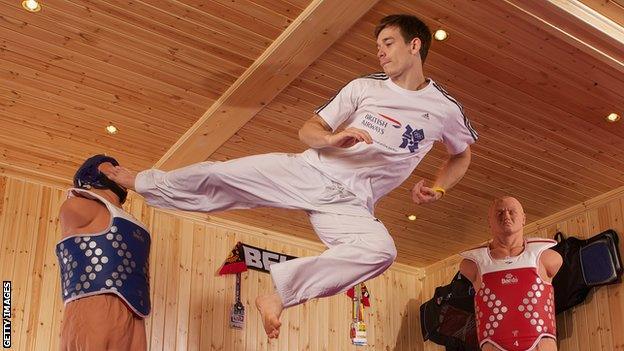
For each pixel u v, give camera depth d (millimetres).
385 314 5883
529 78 3963
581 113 4262
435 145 4492
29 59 3801
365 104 2816
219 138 4449
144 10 3471
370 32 3617
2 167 4664
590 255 4855
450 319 5527
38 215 4660
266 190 2787
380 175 2848
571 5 3346
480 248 4223
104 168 2883
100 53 3760
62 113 4238
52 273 4574
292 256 5586
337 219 2756
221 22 3541
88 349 2549
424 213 5344
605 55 3576
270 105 4172
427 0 3416
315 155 2818
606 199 5051
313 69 3887
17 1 3410
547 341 3898
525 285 3990
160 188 2811
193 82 3986
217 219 5320
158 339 4785
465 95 4121
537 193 5082
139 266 2768
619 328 4723
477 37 3662
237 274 5242
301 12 3480
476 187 5012
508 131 4426
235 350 5059
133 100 4129
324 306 5562
